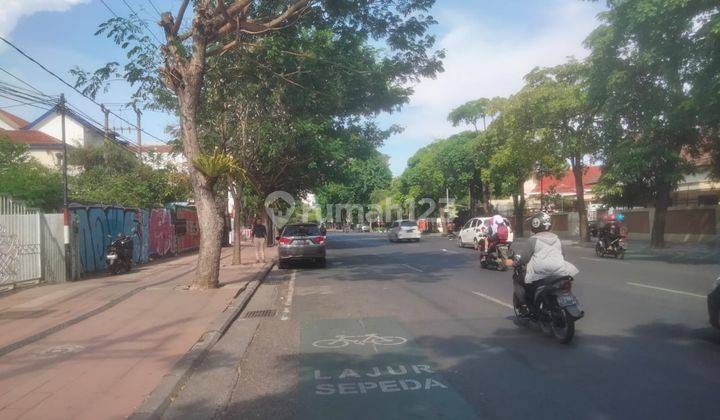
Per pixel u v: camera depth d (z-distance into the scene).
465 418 4.92
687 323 8.36
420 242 36.88
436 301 11.12
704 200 27.89
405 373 6.32
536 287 7.83
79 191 27.92
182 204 34.34
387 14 13.62
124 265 18.05
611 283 12.73
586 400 5.26
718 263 17.08
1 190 16.91
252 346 7.91
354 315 9.95
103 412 5.15
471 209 45.84
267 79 14.90
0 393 5.71
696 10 15.30
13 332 8.65
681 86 16.91
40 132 43.19
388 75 14.59
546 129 26.47
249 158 19.44
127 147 40.00
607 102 20.19
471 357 6.88
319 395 5.68
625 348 7.06
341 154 29.66
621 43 18.69
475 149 37.00
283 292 13.53
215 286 13.45
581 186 28.84
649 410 4.97
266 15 14.18
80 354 7.25
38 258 14.59
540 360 6.66
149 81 13.72
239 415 5.21
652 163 20.41
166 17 12.62
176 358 7.02
